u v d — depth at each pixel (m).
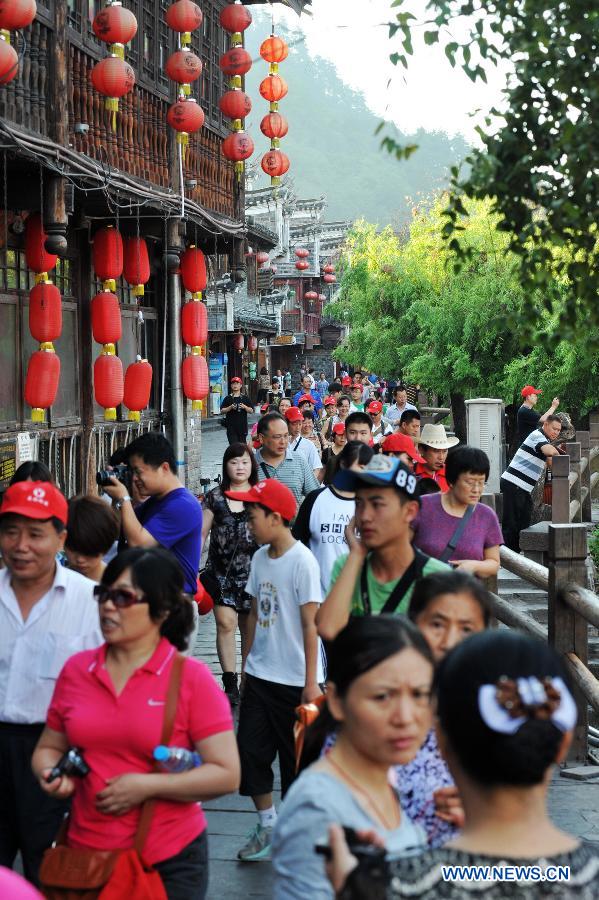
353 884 1.91
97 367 9.06
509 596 10.95
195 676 3.29
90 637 3.95
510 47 4.37
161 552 3.32
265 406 19.73
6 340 8.80
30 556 3.86
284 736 5.16
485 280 22.38
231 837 5.50
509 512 12.08
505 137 4.40
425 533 5.79
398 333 31.47
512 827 1.92
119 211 9.61
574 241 4.48
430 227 30.11
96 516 4.48
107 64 7.97
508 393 21.83
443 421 27.27
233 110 11.21
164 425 12.38
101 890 3.11
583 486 16.42
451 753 1.97
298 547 5.20
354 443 6.43
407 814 3.08
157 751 3.20
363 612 3.98
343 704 2.56
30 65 7.40
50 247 7.66
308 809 2.51
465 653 1.95
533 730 1.85
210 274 14.15
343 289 35.50
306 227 61.59
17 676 3.92
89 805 3.24
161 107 10.09
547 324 18.36
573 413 21.22
